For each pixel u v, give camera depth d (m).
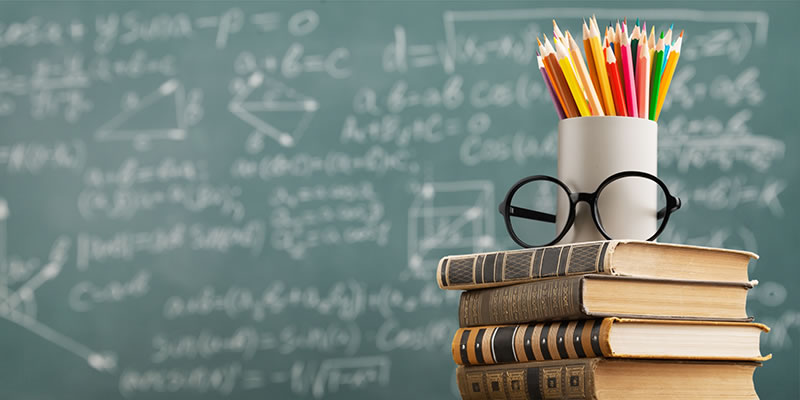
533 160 2.05
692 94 2.04
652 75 0.68
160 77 2.13
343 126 2.09
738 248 2.00
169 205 2.09
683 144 2.03
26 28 2.15
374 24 2.11
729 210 2.01
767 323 1.98
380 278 2.04
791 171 2.02
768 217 2.01
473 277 0.65
